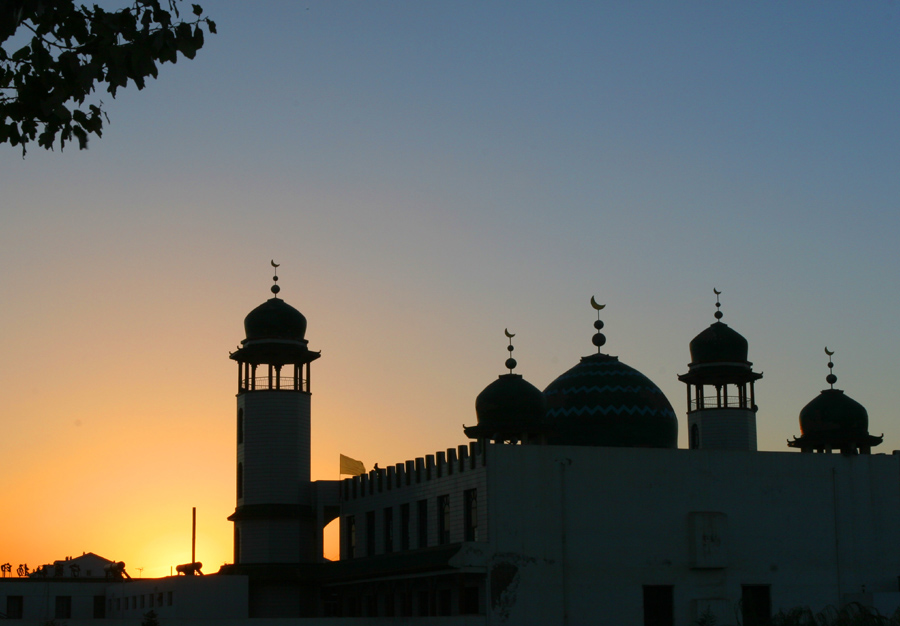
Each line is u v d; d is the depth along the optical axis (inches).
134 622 2564.0
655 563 2842.0
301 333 3506.4
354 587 3206.2
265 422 3422.7
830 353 4040.4
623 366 3449.8
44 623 2529.5
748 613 2847.0
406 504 3132.4
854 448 3895.2
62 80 764.6
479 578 2721.5
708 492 2938.0
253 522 3366.1
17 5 674.8
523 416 3213.6
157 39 752.3
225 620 2571.4
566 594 2741.1
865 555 3061.0
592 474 2837.1
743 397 3978.8
